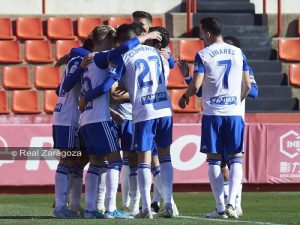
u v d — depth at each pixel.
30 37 55.66
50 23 56.47
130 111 26.19
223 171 27.70
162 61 24.89
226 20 57.84
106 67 24.19
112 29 25.25
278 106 52.25
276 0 61.72
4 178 39.66
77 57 25.03
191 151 41.00
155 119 24.28
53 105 51.22
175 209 26.38
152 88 24.34
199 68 25.31
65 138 25.05
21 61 53.59
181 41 54.56
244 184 41.41
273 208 31.66
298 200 36.19
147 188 24.44
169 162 24.80
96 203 25.83
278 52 55.25
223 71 25.33
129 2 60.25
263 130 41.22
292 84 53.66
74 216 25.08
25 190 40.06
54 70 52.94
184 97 25.58
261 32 57.09
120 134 26.22
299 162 41.62
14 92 51.34
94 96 23.89
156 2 60.34
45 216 25.62
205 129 25.47
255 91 27.83
